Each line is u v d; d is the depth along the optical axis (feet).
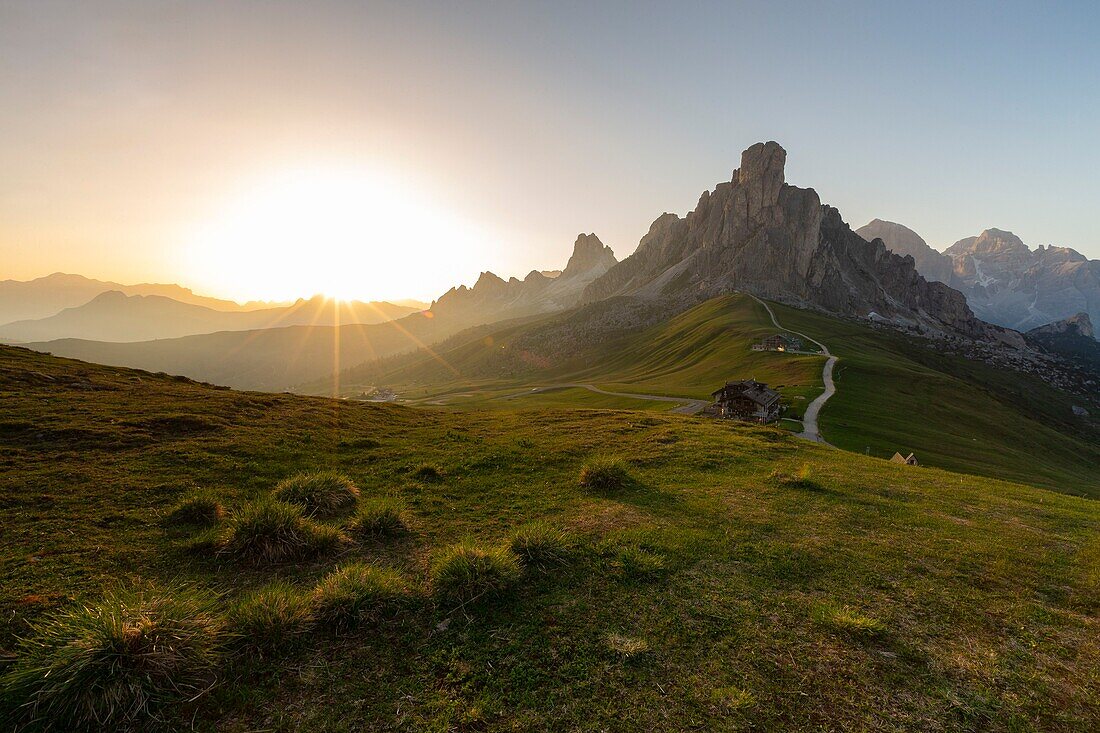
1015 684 25.82
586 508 53.06
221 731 21.04
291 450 74.69
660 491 60.03
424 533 45.39
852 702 24.22
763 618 31.48
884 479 69.05
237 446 72.28
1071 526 51.31
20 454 60.03
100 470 56.65
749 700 23.85
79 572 33.63
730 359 529.04
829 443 221.66
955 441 250.57
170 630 24.40
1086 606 34.19
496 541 42.65
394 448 82.58
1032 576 38.65
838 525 49.32
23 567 33.47
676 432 100.37
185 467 60.80
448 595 32.32
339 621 28.81
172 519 44.52
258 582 34.35
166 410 89.86
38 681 21.27
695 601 33.35
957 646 29.14
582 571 37.40
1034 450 298.35
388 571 34.68
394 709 22.88
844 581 37.01
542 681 25.16
